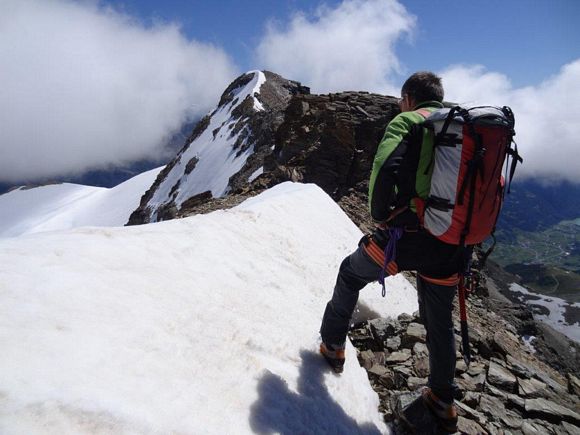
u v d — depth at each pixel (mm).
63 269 2879
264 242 5914
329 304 3947
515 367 5359
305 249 6680
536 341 17031
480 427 3959
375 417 3869
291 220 7191
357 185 20422
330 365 3980
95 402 1968
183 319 3203
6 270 2586
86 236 3574
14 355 1997
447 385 3520
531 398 4723
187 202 37625
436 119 2910
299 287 5406
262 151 56125
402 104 3531
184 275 3846
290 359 3723
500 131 2873
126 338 2607
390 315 6312
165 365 2609
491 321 10414
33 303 2430
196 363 2838
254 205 6910
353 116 21812
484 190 2889
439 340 3465
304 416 3074
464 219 2926
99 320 2611
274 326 4027
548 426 4344
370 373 4695
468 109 2902
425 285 3434
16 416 1713
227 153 83188
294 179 20594
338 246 7777
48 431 1738
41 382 1920
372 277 3604
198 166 89438
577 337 154375
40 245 3068
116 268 3312
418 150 3016
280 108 75750
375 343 5383
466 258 3316
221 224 5523
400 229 3207
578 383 6008
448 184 2910
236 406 2684
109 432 1907
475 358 5332
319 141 22078
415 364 4797
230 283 4293
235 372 3014
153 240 4109
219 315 3572
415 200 3100
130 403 2113
